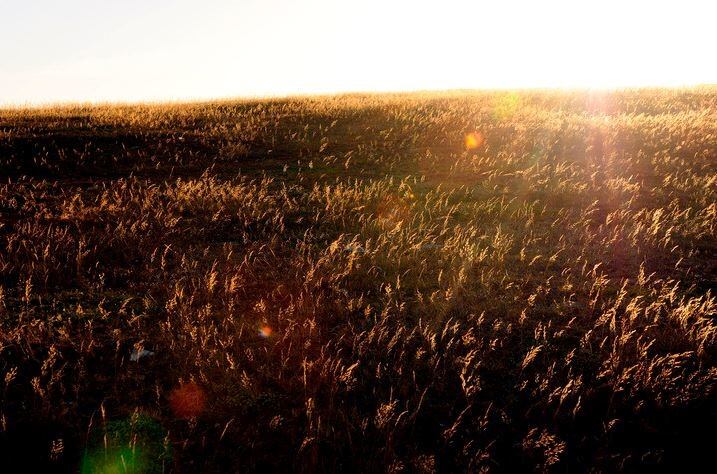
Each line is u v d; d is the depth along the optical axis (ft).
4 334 17.61
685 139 50.52
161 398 15.57
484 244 29.09
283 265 25.89
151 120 62.39
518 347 18.66
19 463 12.78
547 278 24.39
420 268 25.62
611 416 15.02
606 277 24.38
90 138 52.60
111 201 35.09
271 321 20.30
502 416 14.80
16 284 22.72
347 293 22.70
